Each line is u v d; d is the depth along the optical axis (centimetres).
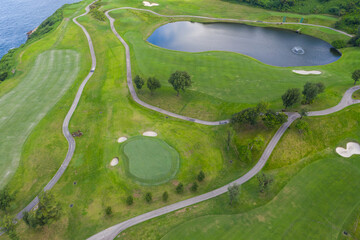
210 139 6119
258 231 4166
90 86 8162
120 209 4647
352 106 6438
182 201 4769
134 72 8769
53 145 6006
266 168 5381
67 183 5156
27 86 8169
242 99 7225
